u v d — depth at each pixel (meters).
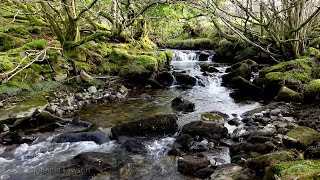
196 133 5.61
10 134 5.49
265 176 3.38
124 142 5.38
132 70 10.43
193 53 18.64
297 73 8.83
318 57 9.81
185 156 4.66
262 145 4.71
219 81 11.46
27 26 12.83
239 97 9.35
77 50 9.89
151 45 15.48
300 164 3.09
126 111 7.46
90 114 7.13
